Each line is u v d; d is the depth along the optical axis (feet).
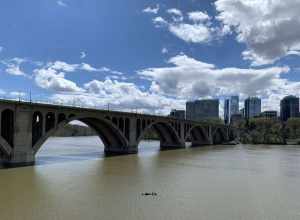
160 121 379.35
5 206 106.01
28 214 97.45
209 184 151.53
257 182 159.63
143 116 344.28
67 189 134.31
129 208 105.81
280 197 125.70
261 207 110.22
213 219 95.86
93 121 292.20
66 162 228.43
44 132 221.25
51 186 140.05
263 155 336.70
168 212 102.06
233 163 247.70
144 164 229.66
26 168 191.52
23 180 152.66
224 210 105.70
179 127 440.86
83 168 198.49
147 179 162.61
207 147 482.28
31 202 111.65
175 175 177.99
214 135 626.64
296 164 246.47
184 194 128.26
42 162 224.33
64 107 236.84
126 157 280.72
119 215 97.91
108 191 131.54
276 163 252.62
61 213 98.89
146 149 400.88
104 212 100.73
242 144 620.08
